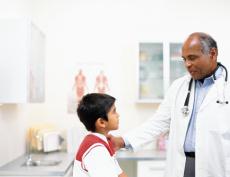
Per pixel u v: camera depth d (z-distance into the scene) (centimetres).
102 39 382
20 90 260
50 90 378
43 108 377
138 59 364
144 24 384
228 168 196
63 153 351
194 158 204
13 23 262
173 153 214
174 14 385
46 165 288
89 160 165
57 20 381
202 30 384
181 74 369
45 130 351
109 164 166
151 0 384
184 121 209
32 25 275
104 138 177
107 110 178
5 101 260
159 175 327
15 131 313
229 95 202
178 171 208
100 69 381
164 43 361
